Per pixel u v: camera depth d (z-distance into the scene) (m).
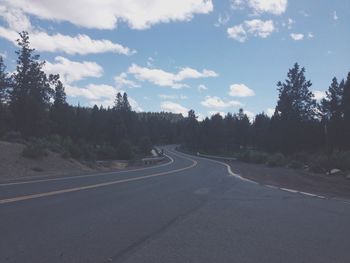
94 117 123.38
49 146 36.72
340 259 7.67
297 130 87.81
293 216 12.03
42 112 63.81
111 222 10.20
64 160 33.84
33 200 12.92
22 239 8.16
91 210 11.71
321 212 12.98
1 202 12.20
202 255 7.59
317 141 83.94
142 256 7.39
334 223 11.18
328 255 7.91
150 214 11.55
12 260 6.84
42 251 7.42
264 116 143.00
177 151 134.00
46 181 19.61
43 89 66.69
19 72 64.19
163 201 14.23
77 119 116.44
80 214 11.02
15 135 37.41
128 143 67.81
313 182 25.78
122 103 151.12
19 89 63.16
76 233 8.87
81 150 42.66
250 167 45.12
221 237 9.05
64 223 9.80
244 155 72.19
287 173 33.88
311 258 7.67
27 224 9.47
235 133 148.00
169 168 39.81
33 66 64.69
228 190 18.67
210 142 143.25
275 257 7.64
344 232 10.05
